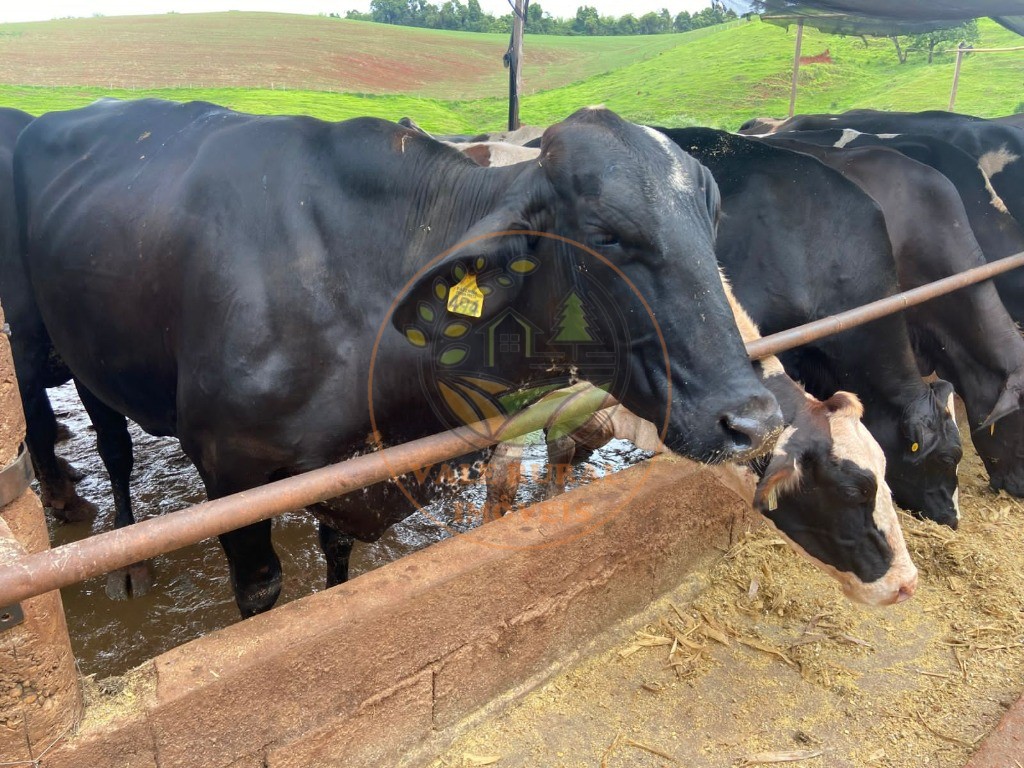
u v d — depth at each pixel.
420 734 2.62
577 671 3.05
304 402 2.60
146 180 2.99
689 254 2.13
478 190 2.60
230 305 2.58
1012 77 30.08
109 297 3.02
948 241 4.58
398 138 2.73
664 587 3.46
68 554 1.52
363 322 2.63
